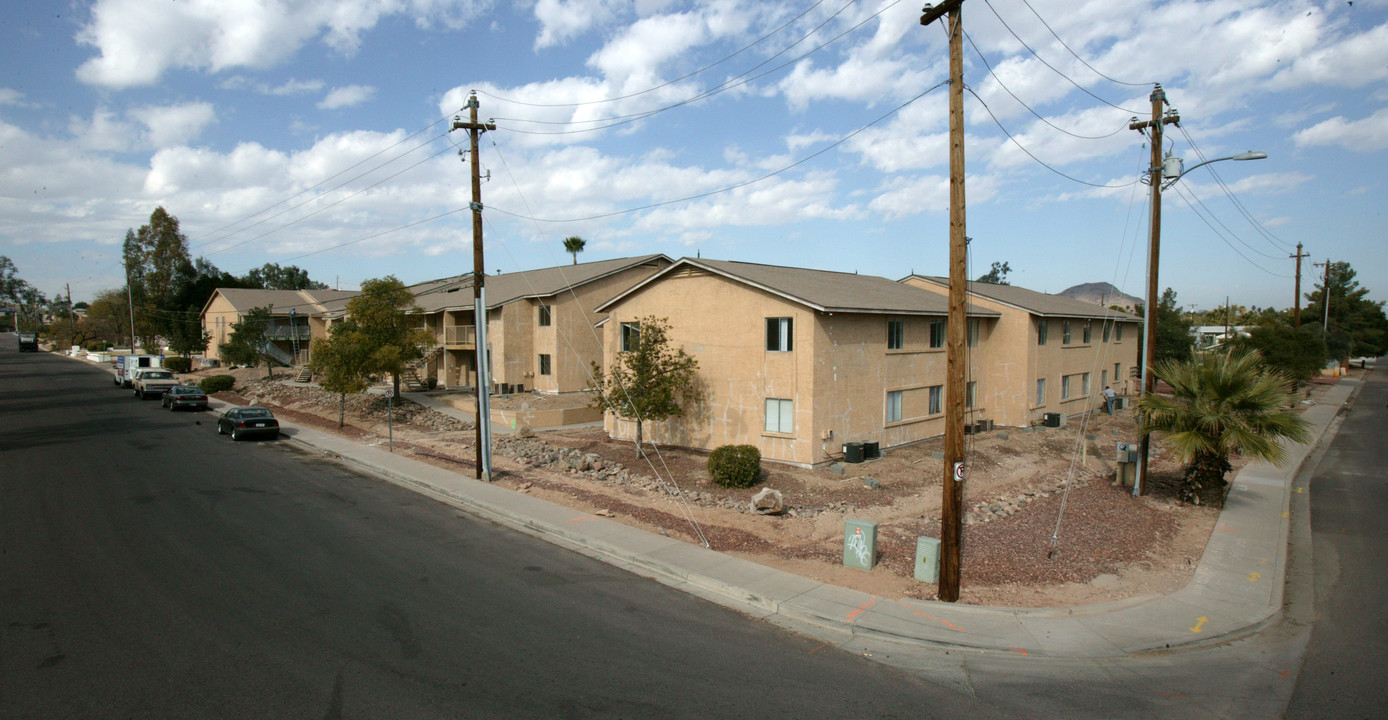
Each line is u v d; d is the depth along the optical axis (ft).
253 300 204.33
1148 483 64.59
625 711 22.49
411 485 61.72
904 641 29.14
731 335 73.61
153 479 61.16
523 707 22.57
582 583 36.01
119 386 160.66
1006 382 98.17
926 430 86.79
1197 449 53.47
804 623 31.24
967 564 39.09
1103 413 120.06
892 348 80.74
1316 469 74.33
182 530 44.19
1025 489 62.49
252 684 23.75
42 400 130.41
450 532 45.78
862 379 74.84
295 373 169.58
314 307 192.13
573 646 27.78
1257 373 54.80
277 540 42.47
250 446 82.99
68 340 315.17
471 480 61.67
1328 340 205.16
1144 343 58.70
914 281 108.78
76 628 28.37
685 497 56.59
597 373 86.12
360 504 53.47
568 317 123.13
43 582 33.91
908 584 35.76
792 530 46.78
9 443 81.30
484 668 25.49
